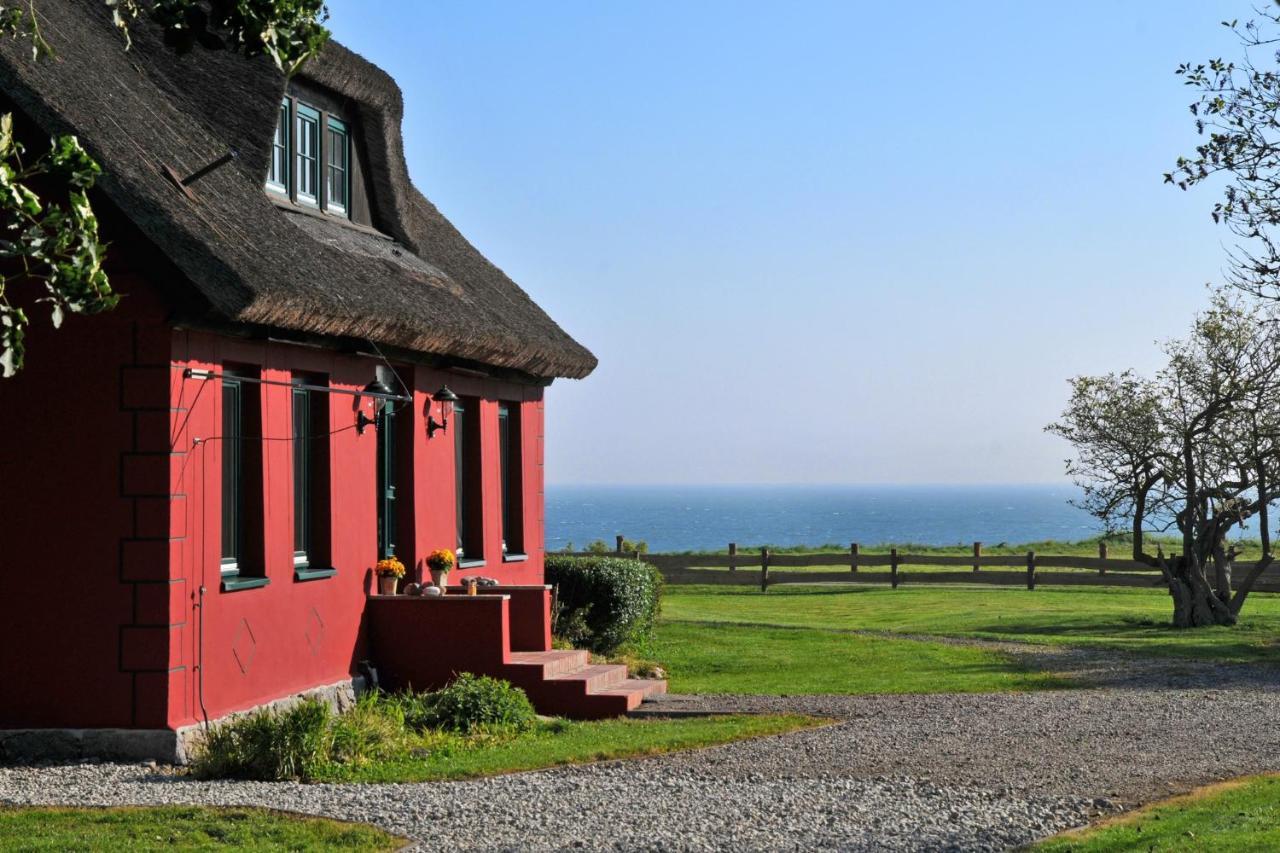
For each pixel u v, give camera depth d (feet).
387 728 38.63
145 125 38.68
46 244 20.47
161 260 35.04
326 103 49.44
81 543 35.81
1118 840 26.94
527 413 63.98
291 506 42.34
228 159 37.42
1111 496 82.99
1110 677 56.65
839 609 94.12
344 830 27.45
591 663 54.95
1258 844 25.59
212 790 31.76
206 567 37.32
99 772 34.01
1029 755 37.68
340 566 45.44
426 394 51.83
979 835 28.14
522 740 41.09
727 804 30.99
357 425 46.93
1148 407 80.28
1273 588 98.07
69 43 38.99
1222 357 78.84
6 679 35.96
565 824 28.71
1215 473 80.48
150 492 35.53
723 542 558.56
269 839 26.66
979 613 89.45
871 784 33.53
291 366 42.32
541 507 65.31
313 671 43.50
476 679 44.80
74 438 35.88
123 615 35.58
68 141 20.59
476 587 51.37
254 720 35.55
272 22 23.65
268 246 38.88
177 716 35.86
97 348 35.78
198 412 36.99
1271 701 48.65
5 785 32.24
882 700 49.93
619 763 36.63
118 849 25.38
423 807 30.04
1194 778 34.30
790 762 36.65
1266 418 78.23
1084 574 107.14
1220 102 33.68
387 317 43.21
